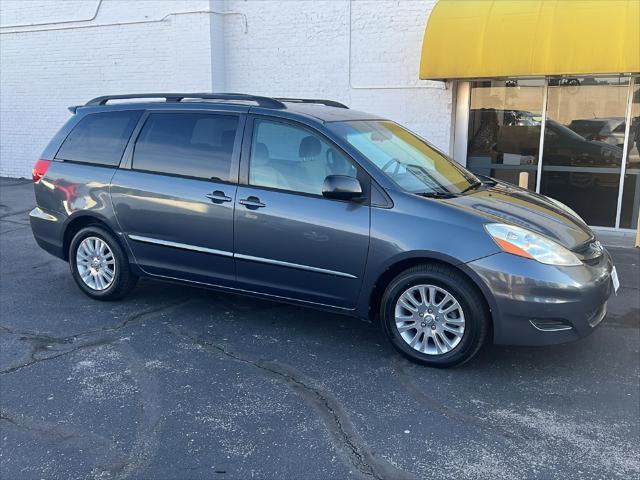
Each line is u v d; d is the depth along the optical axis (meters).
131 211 5.12
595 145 8.80
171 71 11.69
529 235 3.96
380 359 4.36
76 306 5.41
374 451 3.21
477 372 4.16
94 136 5.45
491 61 7.99
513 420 3.54
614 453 3.20
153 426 3.44
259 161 4.66
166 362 4.28
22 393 3.80
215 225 4.73
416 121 9.87
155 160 5.09
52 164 5.59
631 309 5.45
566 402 3.76
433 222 4.05
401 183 4.31
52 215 5.58
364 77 10.12
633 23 7.25
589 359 4.39
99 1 12.14
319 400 3.75
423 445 3.27
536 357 4.41
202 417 3.54
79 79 12.84
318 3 10.24
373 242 4.17
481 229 3.96
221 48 11.17
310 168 4.47
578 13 7.56
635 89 8.42
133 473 3.01
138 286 5.98
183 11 11.12
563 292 3.82
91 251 5.47
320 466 3.08
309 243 4.38
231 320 5.10
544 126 9.05
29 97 13.61
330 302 4.47
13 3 13.16
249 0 10.78
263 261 4.61
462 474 3.01
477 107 9.46
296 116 4.59
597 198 8.92
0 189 12.65
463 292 3.98
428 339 4.18
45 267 6.73
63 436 3.33
